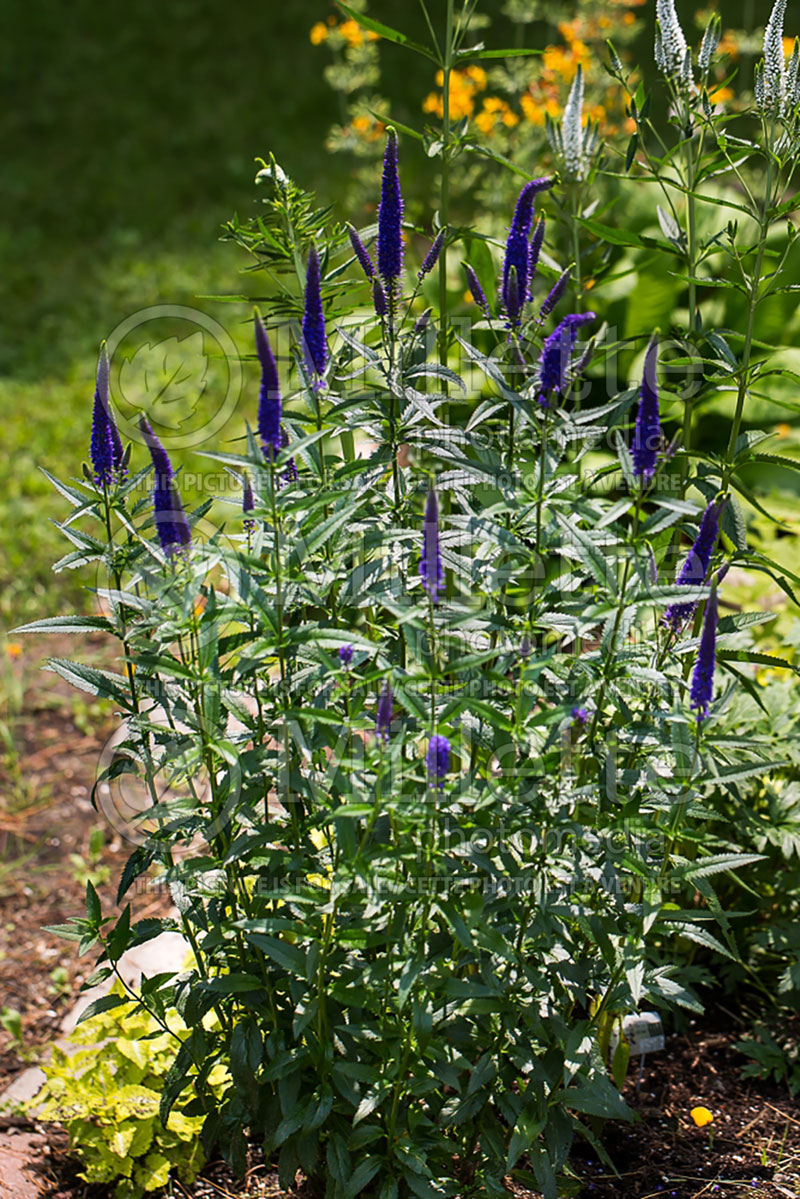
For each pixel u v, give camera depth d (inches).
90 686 84.8
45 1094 104.5
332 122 424.8
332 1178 87.1
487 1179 85.7
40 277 342.6
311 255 77.7
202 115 440.1
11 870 151.3
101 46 494.9
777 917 119.5
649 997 96.3
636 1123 106.0
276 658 82.9
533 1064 83.2
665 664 93.1
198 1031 87.2
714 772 82.3
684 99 98.3
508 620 81.5
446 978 78.6
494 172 216.5
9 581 212.2
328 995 81.9
